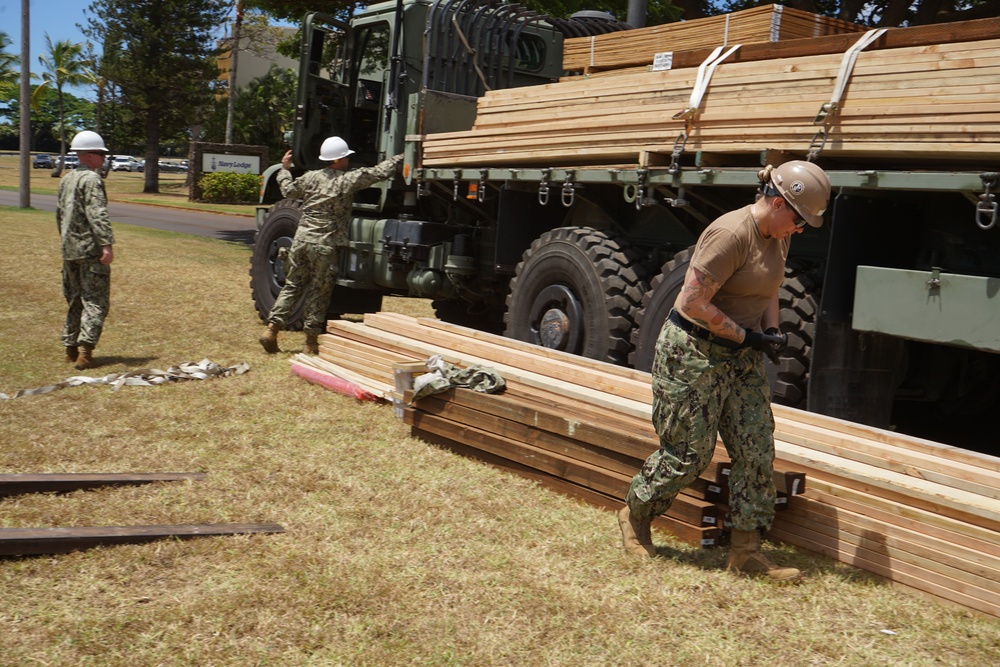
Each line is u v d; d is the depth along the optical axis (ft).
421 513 13.78
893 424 20.33
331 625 10.12
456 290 27.30
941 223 15.23
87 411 19.01
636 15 31.68
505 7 27.40
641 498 12.17
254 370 23.88
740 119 16.76
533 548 12.64
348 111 29.60
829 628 10.57
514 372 18.31
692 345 11.57
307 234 25.43
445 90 26.66
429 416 17.58
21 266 41.57
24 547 11.39
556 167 21.49
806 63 15.76
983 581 10.90
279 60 161.79
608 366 17.35
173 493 14.23
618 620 10.55
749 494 11.88
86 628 9.76
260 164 121.39
